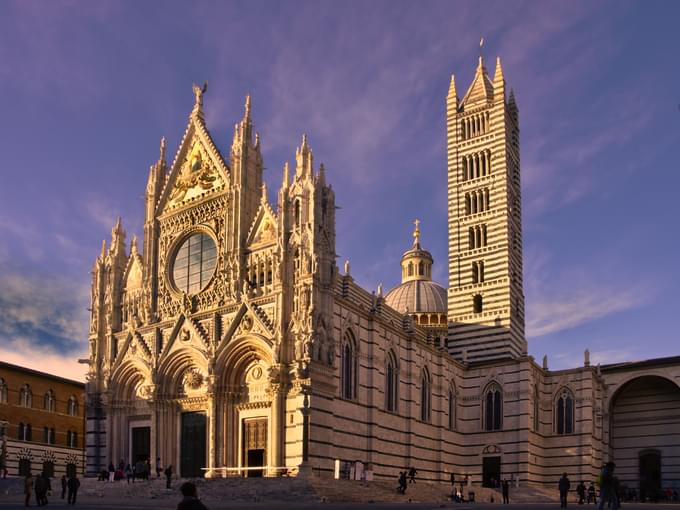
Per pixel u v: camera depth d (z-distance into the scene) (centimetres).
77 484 5788
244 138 8544
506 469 9831
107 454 8656
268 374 7481
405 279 13438
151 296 8900
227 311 8019
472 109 11381
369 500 6612
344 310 7925
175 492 6588
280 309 7500
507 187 10869
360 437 7938
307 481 6328
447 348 10744
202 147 8925
